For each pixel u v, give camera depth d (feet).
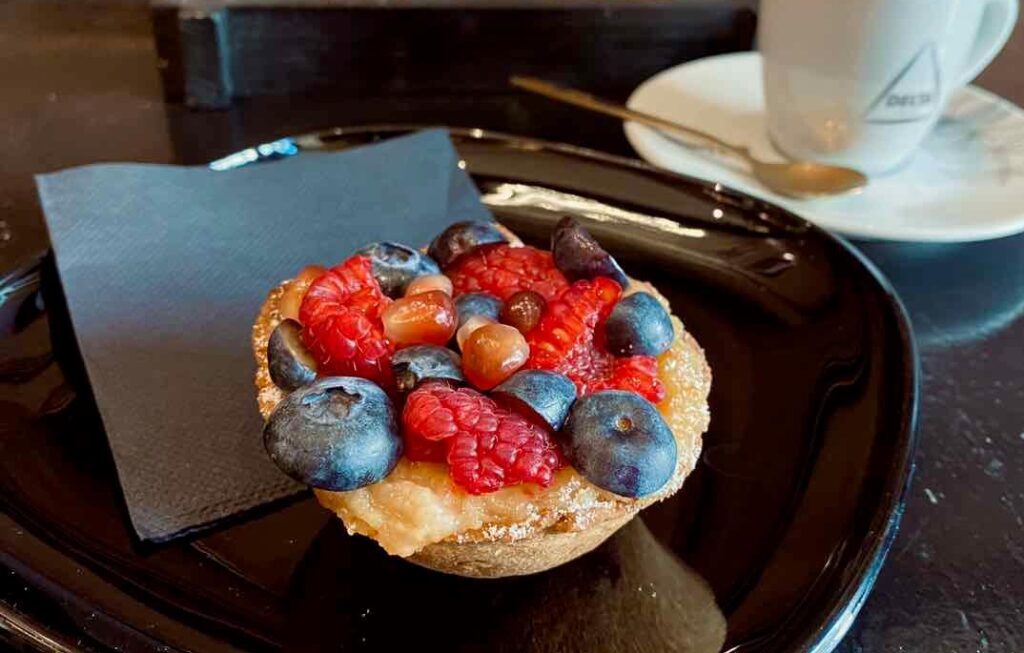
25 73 0.92
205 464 0.48
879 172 0.72
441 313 0.42
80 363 0.54
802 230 0.61
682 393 0.46
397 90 0.91
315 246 0.62
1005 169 0.71
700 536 0.46
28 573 0.42
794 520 0.46
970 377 0.57
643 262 0.62
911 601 0.44
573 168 0.68
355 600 0.43
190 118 0.86
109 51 0.97
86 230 0.59
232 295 0.58
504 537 0.41
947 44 0.65
